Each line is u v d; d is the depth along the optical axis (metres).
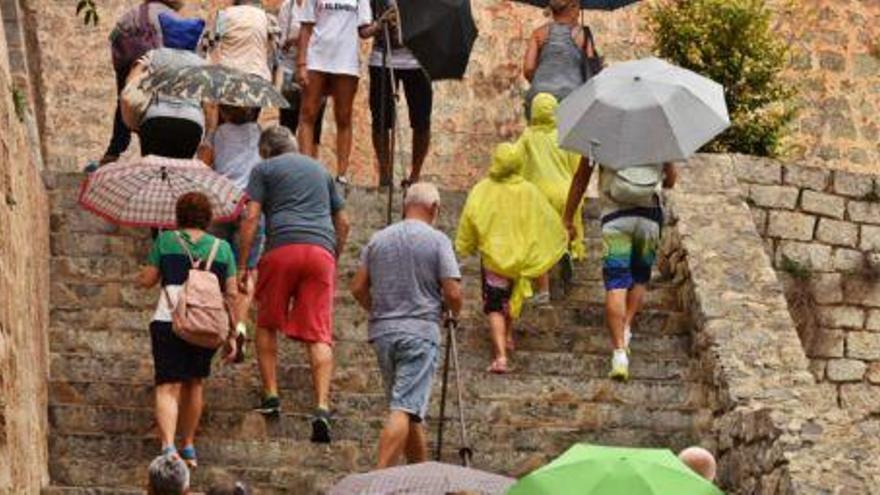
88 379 33.75
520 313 36.03
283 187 33.16
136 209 33.94
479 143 51.72
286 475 32.16
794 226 41.94
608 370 35.19
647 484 24.95
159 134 34.69
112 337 34.53
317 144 40.84
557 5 39.88
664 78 35.53
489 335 35.91
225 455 32.56
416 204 32.09
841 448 31.80
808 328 41.62
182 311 31.03
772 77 48.81
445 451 33.56
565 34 39.69
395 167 50.56
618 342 34.72
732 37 48.59
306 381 34.19
